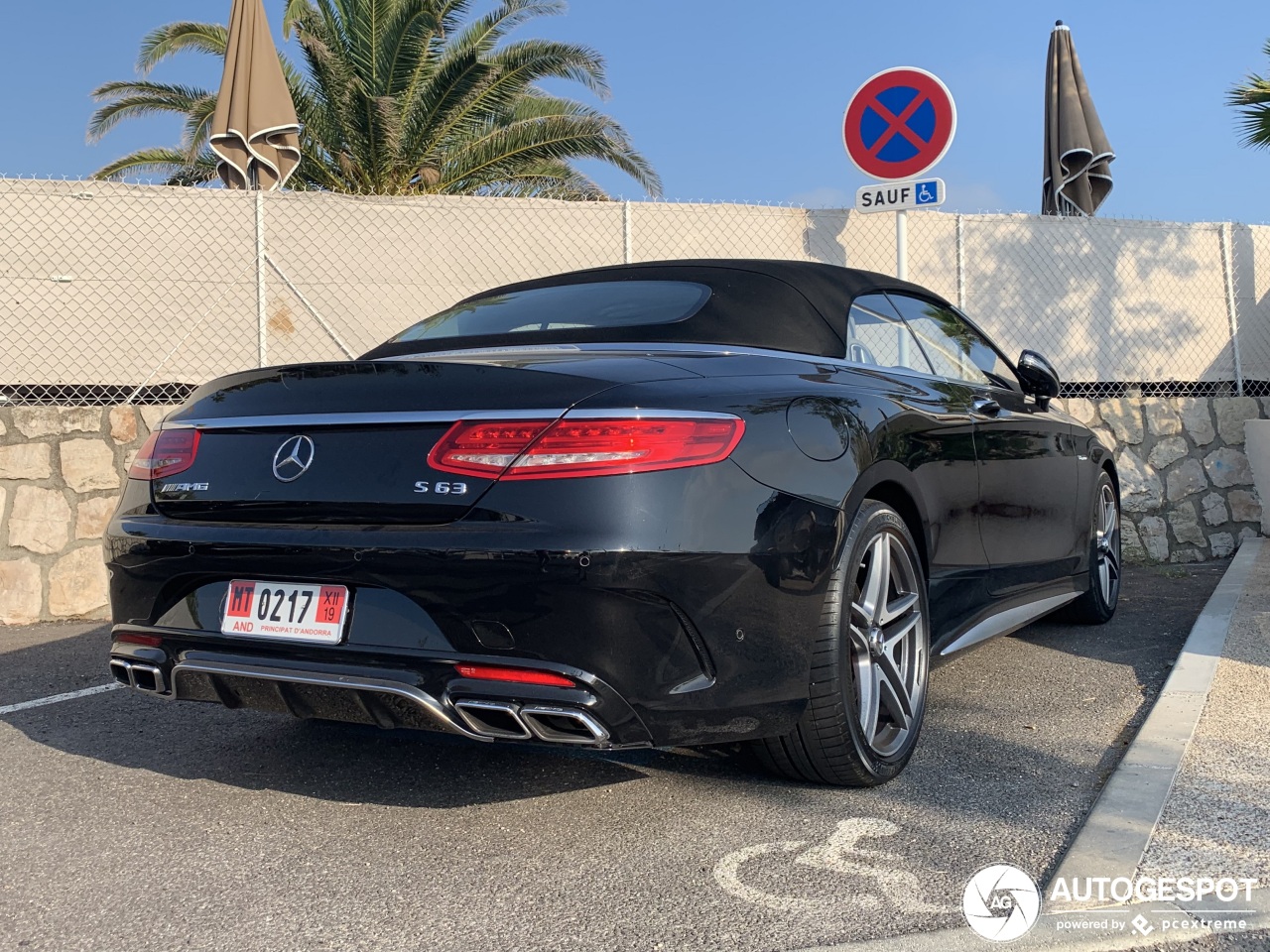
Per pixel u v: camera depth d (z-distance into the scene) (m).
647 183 15.89
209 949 2.03
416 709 2.32
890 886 2.23
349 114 14.49
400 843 2.53
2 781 3.03
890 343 3.52
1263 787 2.65
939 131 6.28
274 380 2.62
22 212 6.20
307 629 2.43
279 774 3.05
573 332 3.16
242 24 8.37
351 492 2.40
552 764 3.10
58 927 2.13
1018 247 7.47
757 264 3.44
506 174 15.81
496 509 2.27
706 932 2.05
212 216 6.46
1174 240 7.78
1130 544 7.44
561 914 2.14
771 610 2.44
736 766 3.04
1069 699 3.72
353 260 6.63
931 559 3.16
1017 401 4.18
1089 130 9.80
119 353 6.34
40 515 5.86
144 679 2.72
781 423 2.55
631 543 2.22
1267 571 6.12
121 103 15.84
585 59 15.05
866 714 2.77
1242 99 7.88
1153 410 7.53
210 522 2.58
